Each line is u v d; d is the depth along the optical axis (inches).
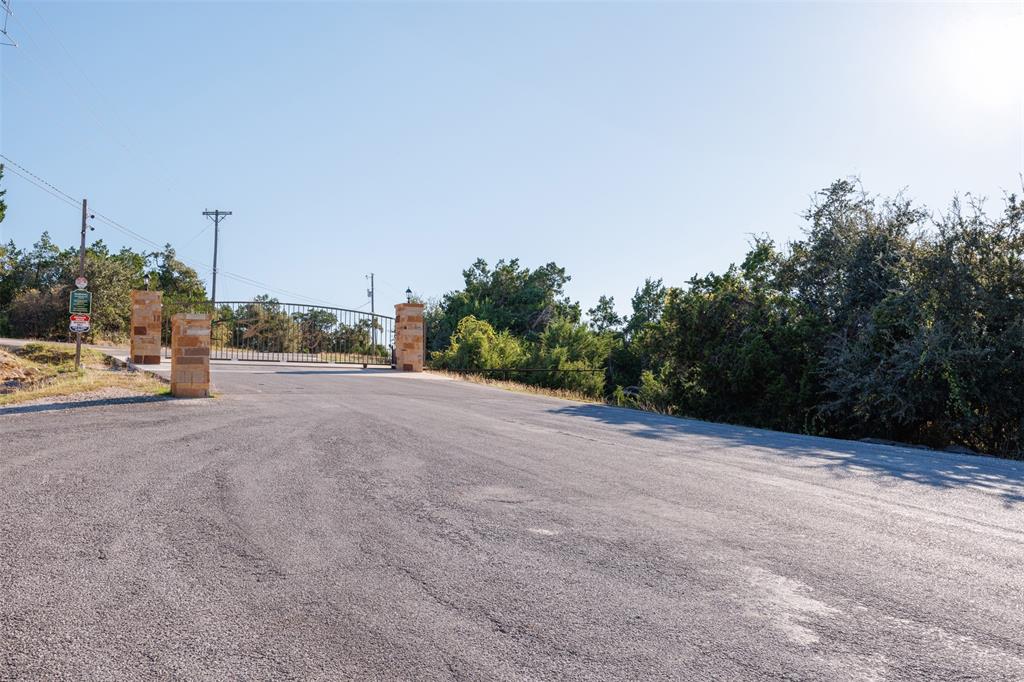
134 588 131.0
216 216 2203.5
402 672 99.3
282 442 311.7
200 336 501.0
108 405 435.2
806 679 100.0
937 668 104.4
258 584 134.2
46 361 735.7
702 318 735.1
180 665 100.7
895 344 536.4
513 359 1223.5
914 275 563.8
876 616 124.6
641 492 225.9
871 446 378.3
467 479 240.4
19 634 110.3
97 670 98.9
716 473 266.1
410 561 149.8
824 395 617.6
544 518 189.0
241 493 210.5
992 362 501.4
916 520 197.5
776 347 668.1
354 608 123.0
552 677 98.7
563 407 546.0
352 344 1228.5
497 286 1825.8
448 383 764.6
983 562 158.1
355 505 198.8
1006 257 514.9
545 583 137.8
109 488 213.5
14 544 156.2
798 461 304.7
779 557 158.2
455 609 123.4
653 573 145.1
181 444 299.4
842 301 660.7
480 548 160.1
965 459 338.6
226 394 528.7
